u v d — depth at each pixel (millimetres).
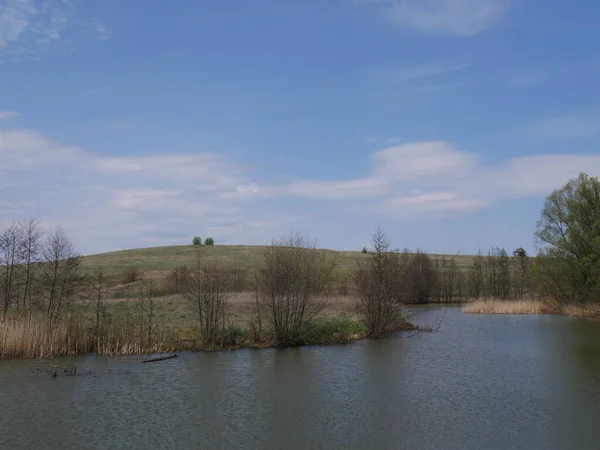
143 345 31031
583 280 58406
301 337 34031
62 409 18625
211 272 34375
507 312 60531
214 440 15445
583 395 20406
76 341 30500
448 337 38125
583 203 58750
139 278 73750
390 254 42094
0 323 29703
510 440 15273
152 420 17375
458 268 98812
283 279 34062
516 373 24750
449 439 15406
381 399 19984
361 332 37750
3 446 14945
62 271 33844
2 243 34844
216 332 32844
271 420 17359
